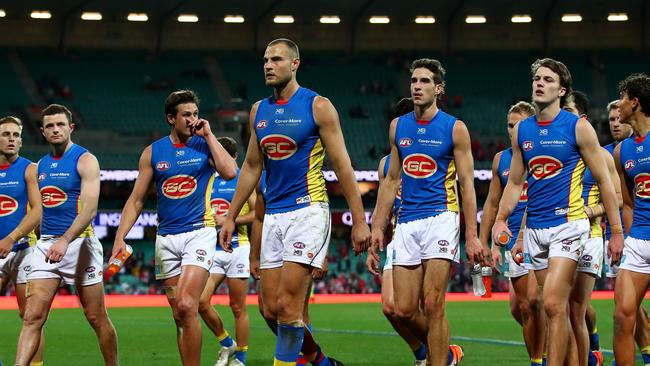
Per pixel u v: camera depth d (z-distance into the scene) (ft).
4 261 73.41
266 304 56.24
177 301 61.93
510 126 74.95
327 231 55.36
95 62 379.55
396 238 63.67
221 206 85.10
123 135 335.67
